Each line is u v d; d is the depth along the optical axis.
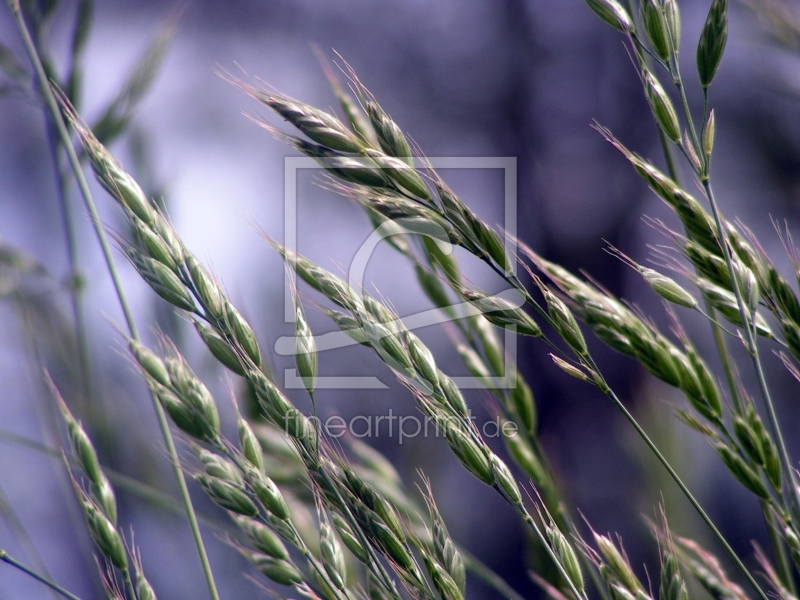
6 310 0.57
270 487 0.46
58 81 0.56
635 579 0.47
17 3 0.49
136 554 0.48
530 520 0.46
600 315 0.48
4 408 0.68
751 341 0.46
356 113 0.51
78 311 0.56
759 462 0.47
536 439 0.51
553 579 0.51
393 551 0.45
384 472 0.54
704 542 0.55
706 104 0.46
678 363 0.48
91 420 0.56
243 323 0.45
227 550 0.57
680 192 0.47
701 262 0.48
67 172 0.56
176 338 0.55
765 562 0.49
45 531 0.70
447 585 0.45
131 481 0.54
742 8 0.68
